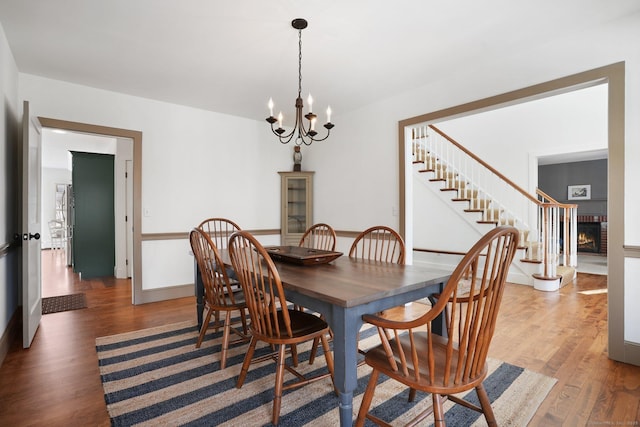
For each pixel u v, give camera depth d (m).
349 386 1.36
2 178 2.45
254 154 4.72
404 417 1.66
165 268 3.98
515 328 2.93
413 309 3.54
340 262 2.28
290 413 1.70
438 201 5.54
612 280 2.29
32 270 2.68
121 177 5.15
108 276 5.34
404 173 3.68
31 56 2.81
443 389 1.17
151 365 2.21
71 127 3.37
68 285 4.70
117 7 2.13
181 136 4.09
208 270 2.31
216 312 2.85
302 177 4.88
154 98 3.84
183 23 2.32
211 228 4.32
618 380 2.01
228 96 3.79
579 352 2.42
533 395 1.85
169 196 4.01
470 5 2.13
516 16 2.24
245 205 4.63
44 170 9.70
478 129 6.41
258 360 2.04
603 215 7.70
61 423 1.62
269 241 4.88
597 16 2.25
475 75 3.04
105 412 1.71
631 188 2.22
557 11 2.19
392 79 3.30
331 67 3.03
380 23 2.33
